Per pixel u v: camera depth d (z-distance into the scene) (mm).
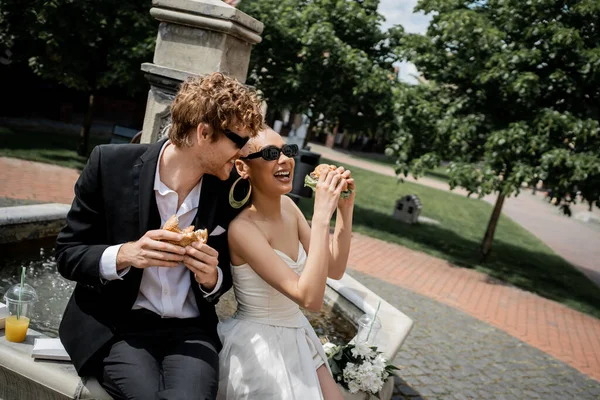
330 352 2980
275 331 2244
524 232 17797
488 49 9266
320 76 10414
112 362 1956
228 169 2018
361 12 10828
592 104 9258
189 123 1905
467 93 9805
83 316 2051
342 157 31234
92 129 17609
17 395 2162
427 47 9938
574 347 6668
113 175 1972
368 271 8156
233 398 2158
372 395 2936
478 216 19000
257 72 10664
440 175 34812
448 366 5156
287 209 2508
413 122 9828
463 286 8586
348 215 2449
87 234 2020
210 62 3711
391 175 27359
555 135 9000
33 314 3330
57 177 9484
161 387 1896
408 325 4094
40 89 16750
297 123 20125
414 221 13648
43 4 9195
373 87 10086
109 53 10172
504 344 6176
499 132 8773
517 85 8555
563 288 10219
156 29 10125
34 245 4227
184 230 1851
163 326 2094
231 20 3594
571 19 9031
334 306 4621
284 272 2100
